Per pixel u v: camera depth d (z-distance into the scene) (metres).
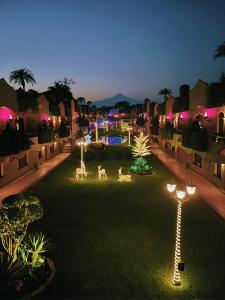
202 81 24.09
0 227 8.64
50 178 23.69
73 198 17.88
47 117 34.97
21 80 33.28
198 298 8.20
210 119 22.75
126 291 8.48
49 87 55.09
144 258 10.40
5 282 8.41
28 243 11.25
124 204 16.56
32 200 9.75
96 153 39.16
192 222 13.77
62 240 11.91
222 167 19.06
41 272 9.32
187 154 28.17
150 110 53.72
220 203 16.42
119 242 11.70
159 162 31.44
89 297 8.20
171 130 32.56
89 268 9.74
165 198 17.69
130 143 53.66
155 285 8.79
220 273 9.45
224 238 12.02
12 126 24.25
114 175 24.73
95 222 13.87
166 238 12.03
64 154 38.69
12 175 22.52
